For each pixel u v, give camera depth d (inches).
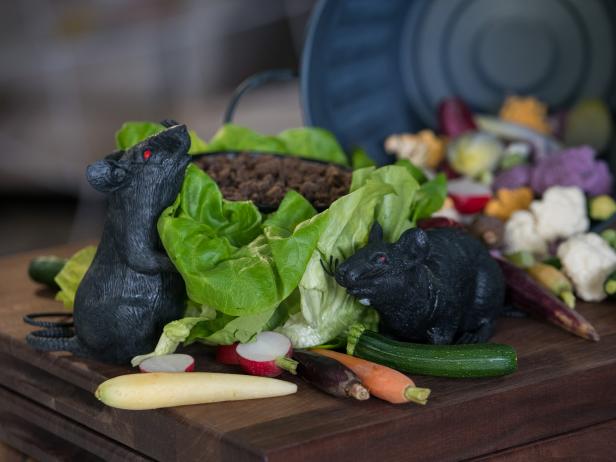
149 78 78.1
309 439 35.0
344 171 45.1
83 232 78.8
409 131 60.7
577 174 53.2
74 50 77.8
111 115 79.1
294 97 77.8
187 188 39.7
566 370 39.1
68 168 80.1
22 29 77.4
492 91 60.1
